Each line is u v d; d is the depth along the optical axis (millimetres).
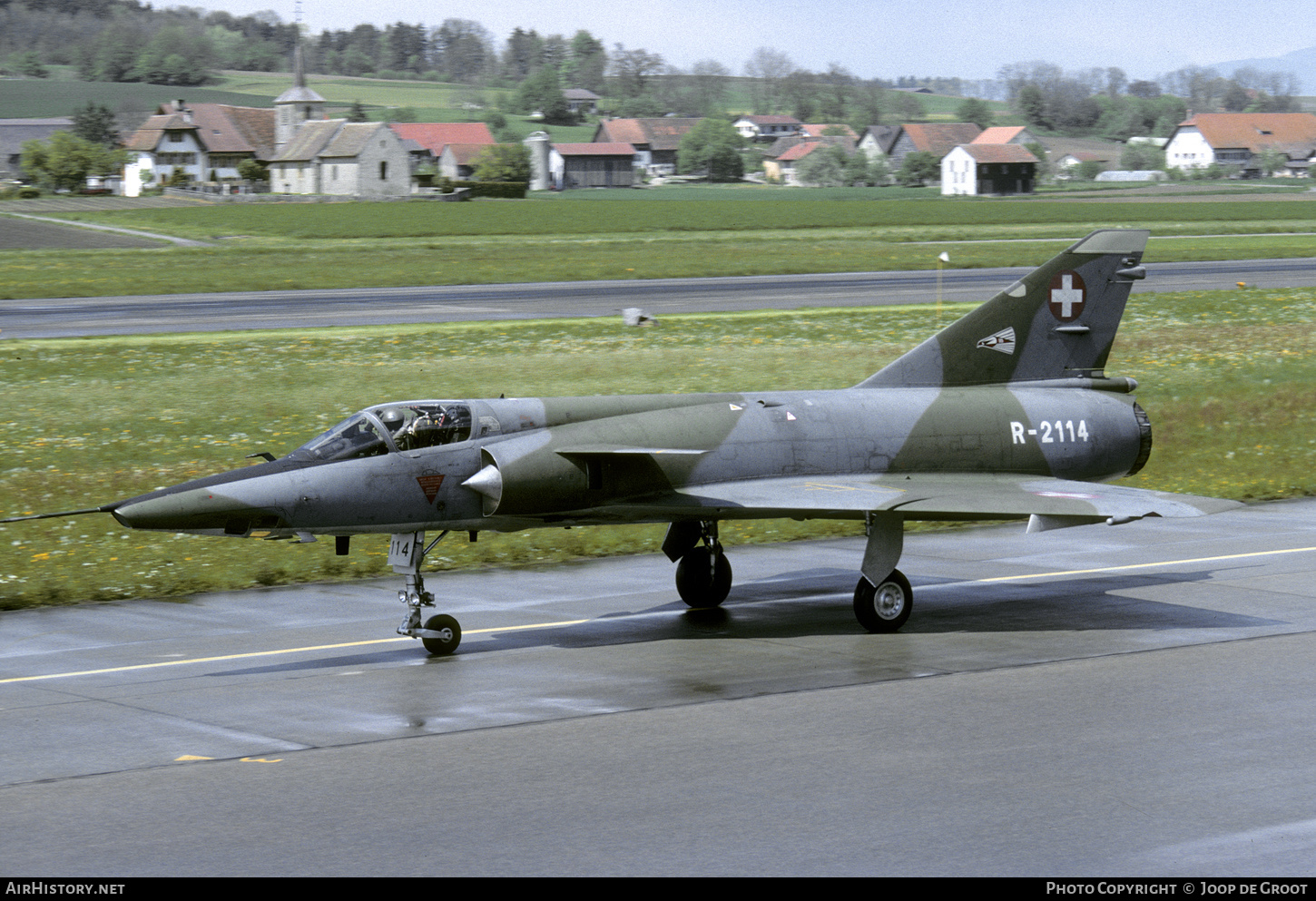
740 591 68562
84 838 35000
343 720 45531
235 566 72750
